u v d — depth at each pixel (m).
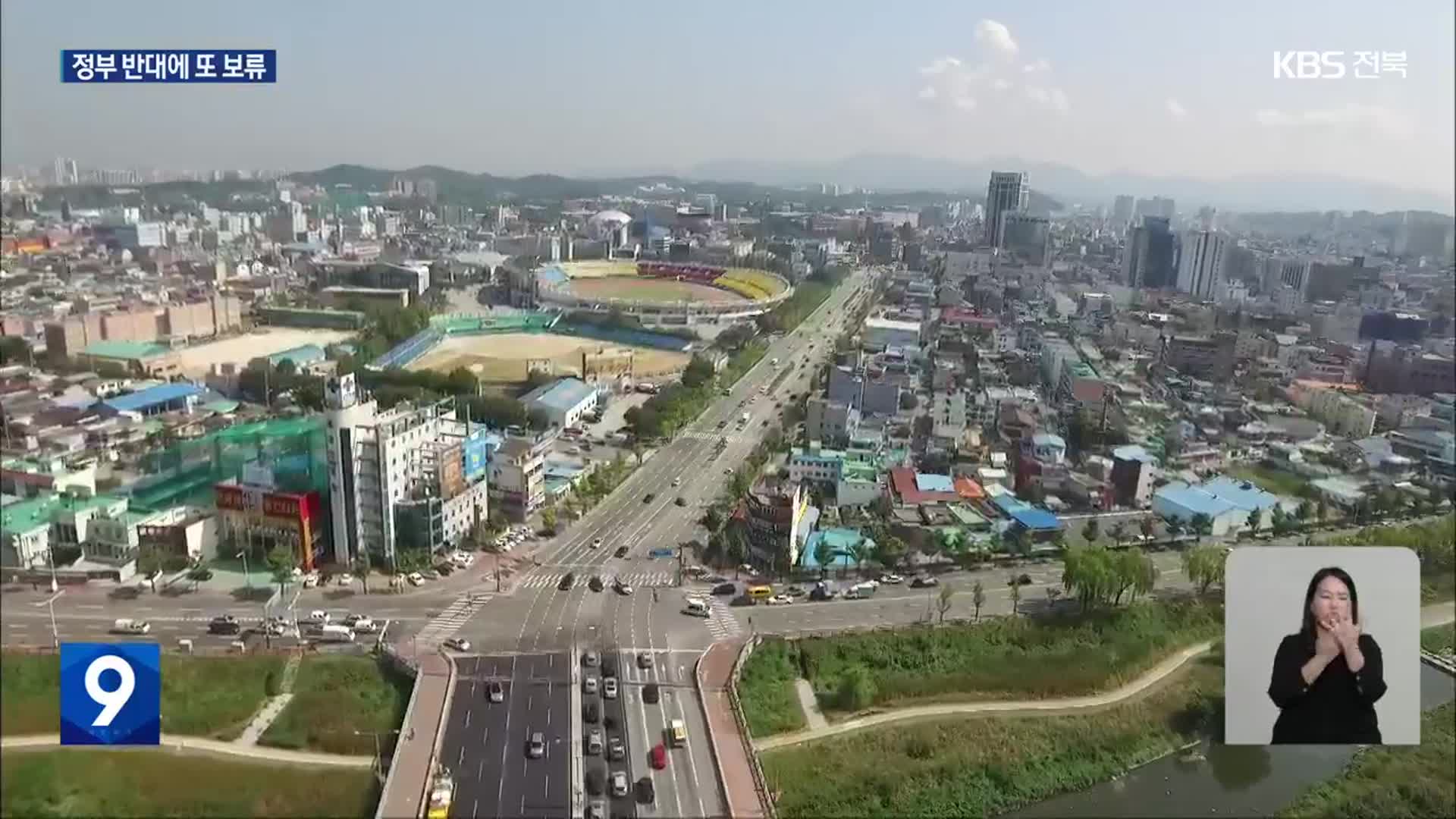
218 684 165.50
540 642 185.50
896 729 168.00
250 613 191.62
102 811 135.88
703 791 143.12
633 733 156.50
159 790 139.88
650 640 188.25
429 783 140.50
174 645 175.75
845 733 165.88
